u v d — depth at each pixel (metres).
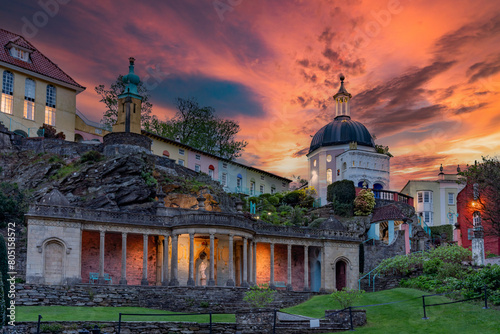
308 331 36.59
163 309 46.44
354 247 62.72
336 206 78.19
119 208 57.00
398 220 68.44
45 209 48.47
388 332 35.88
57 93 70.75
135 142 65.00
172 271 53.81
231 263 53.56
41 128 66.25
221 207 65.06
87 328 33.97
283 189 99.56
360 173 88.44
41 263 47.38
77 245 49.19
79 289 45.41
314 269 63.09
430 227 86.50
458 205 71.00
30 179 58.94
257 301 45.22
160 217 54.53
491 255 58.72
